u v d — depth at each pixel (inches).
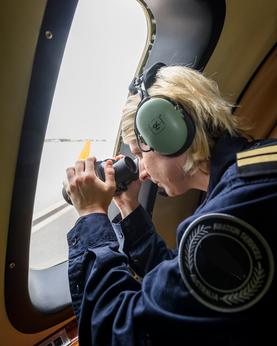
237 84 55.7
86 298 27.0
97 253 28.7
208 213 21.3
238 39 47.9
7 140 28.2
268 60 55.8
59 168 44.1
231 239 20.3
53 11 26.4
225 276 20.3
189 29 42.6
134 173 36.1
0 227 31.5
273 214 20.0
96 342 24.8
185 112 25.6
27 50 26.2
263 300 19.7
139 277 35.0
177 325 20.7
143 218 38.9
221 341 20.4
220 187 23.0
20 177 30.4
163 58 44.9
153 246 37.7
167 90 26.3
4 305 36.5
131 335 22.2
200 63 45.1
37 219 44.1
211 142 26.1
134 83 31.1
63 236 47.4
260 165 21.7
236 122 28.1
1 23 24.2
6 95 26.6
